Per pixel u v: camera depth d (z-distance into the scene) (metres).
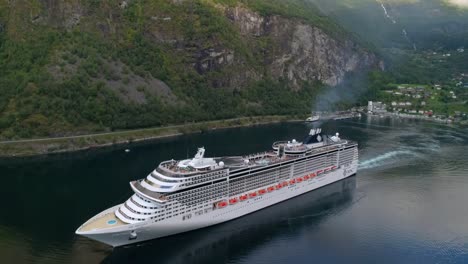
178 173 116.88
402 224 132.38
